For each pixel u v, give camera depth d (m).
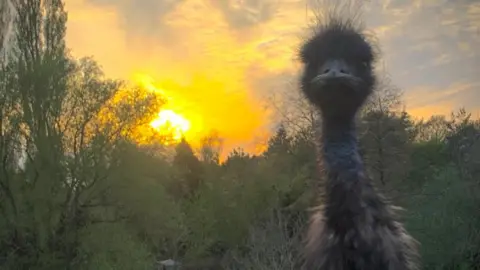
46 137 23.73
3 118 23.91
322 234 5.41
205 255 31.00
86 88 24.48
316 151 5.82
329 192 5.44
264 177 31.36
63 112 24.31
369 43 6.07
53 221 23.31
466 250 23.55
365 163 5.68
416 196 25.52
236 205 31.16
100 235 23.48
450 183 25.81
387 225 5.37
